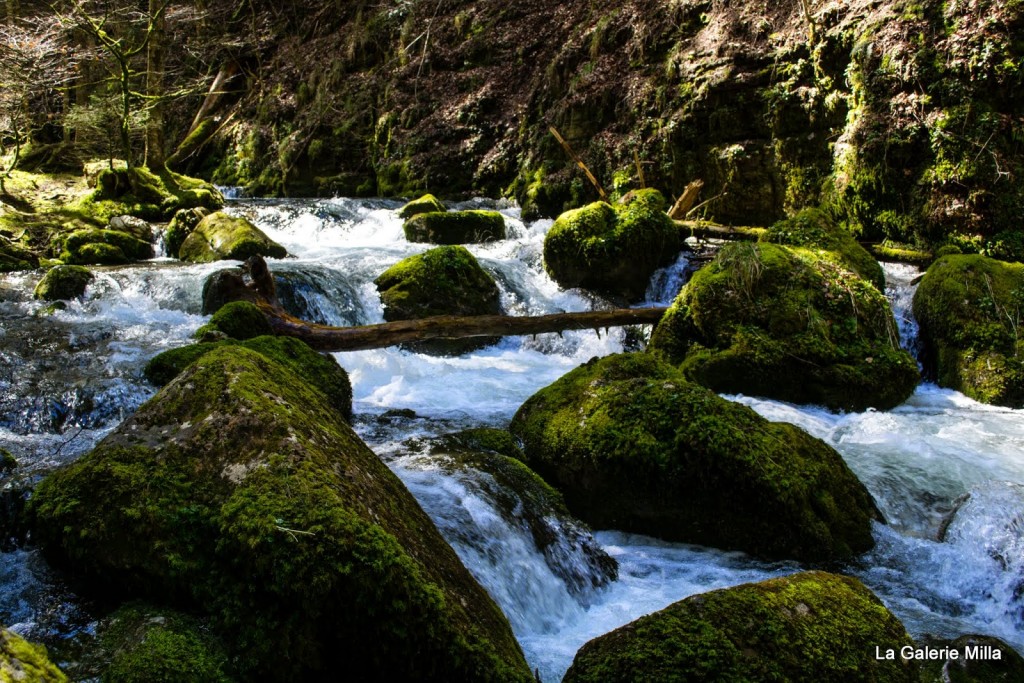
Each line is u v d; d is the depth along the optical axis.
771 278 7.62
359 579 2.60
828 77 11.40
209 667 2.48
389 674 2.64
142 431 3.14
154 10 14.52
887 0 10.84
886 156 10.55
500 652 2.82
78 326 7.17
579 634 3.62
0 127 14.16
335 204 14.38
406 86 17.66
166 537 2.77
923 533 4.65
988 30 9.77
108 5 16.86
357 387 7.25
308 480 2.83
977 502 4.43
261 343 5.78
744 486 4.27
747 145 12.12
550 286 10.56
